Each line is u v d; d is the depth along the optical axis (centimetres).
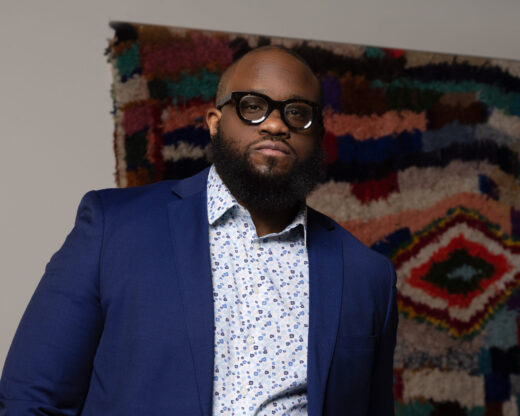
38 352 97
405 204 211
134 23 186
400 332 208
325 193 201
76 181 181
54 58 180
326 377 105
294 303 109
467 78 222
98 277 102
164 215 109
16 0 179
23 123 177
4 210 175
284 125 107
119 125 183
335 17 214
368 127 208
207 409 94
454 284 215
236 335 102
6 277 174
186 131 188
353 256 121
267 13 205
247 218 111
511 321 221
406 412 205
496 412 215
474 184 221
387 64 212
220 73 193
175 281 101
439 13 228
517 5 236
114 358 98
